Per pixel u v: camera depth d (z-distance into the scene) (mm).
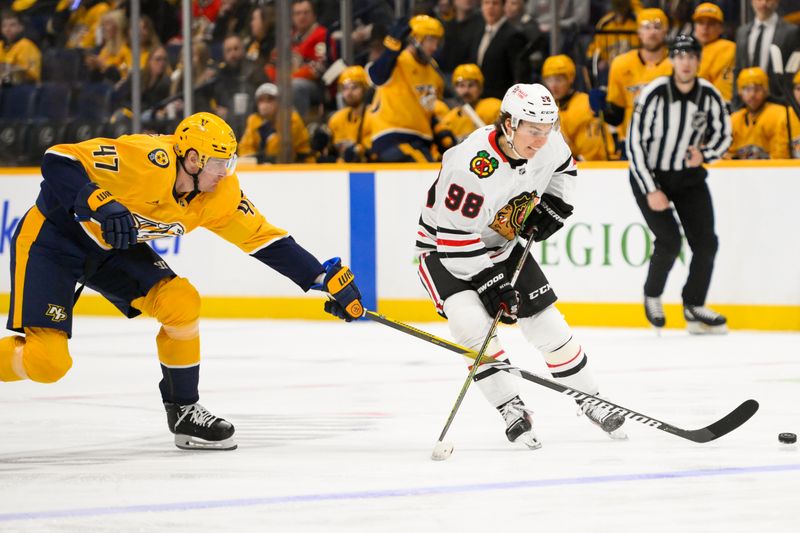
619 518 6406
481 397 10828
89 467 8016
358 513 6574
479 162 8102
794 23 16484
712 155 15062
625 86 16938
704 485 7176
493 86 17984
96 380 12297
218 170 7926
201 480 7551
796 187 15359
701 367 12461
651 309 15227
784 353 13445
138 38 19297
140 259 8398
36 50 21156
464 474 7598
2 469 7973
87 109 20500
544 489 7113
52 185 7781
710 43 17078
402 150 17688
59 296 8062
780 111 16297
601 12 18422
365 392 11258
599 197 16266
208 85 19109
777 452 8188
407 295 17328
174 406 8648
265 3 18906
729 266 15734
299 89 19141
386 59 17578
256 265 18031
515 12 18031
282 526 6312
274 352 14289
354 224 17562
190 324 8438
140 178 7852
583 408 8844
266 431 9344
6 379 8242
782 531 6141
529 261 8844
